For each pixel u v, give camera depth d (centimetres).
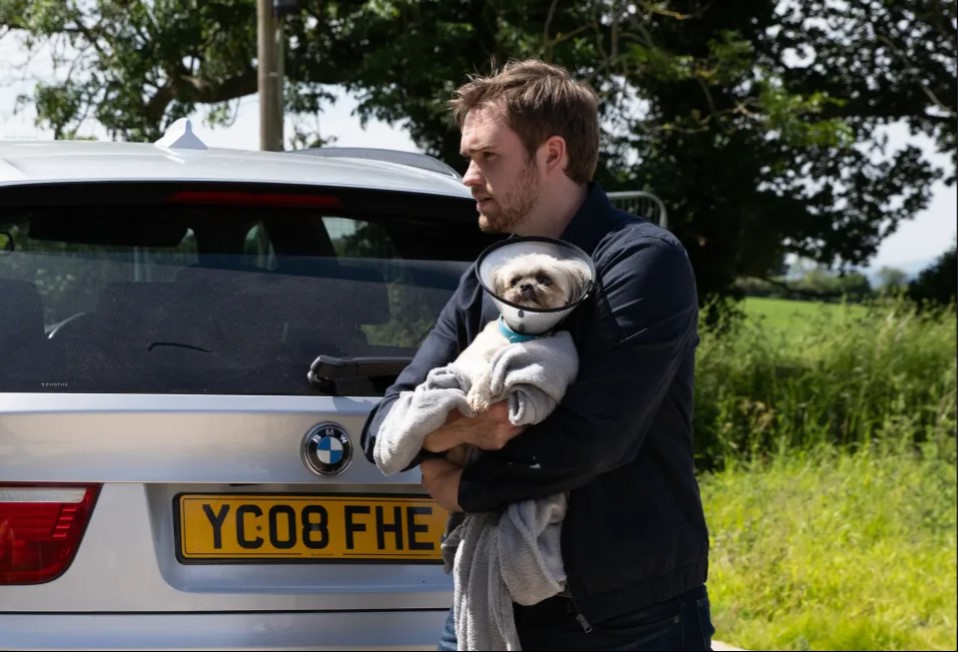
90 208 336
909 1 2055
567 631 265
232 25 1725
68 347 311
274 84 1199
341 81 1680
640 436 262
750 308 2014
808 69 2108
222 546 306
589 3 1658
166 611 301
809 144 1694
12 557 294
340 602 313
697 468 1001
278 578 310
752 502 809
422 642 318
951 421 1049
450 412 256
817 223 2058
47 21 1584
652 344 255
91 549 297
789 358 1197
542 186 269
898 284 2114
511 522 257
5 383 303
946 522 780
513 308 249
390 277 353
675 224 1922
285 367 320
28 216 330
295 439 310
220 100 1781
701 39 1908
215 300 328
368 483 316
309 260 347
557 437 252
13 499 295
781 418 1050
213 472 304
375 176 374
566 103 266
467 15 1692
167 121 1748
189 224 342
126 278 327
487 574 262
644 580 265
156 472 301
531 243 258
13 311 315
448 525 280
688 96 1855
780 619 604
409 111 1633
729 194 1933
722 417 1023
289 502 312
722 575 651
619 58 1555
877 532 761
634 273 258
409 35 1584
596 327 257
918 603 628
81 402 300
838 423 1106
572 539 260
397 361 320
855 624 589
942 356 1165
